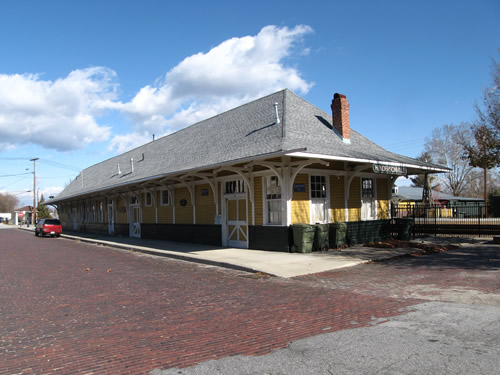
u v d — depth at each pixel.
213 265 13.12
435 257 13.19
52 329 6.32
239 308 7.37
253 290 8.98
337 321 6.31
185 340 5.62
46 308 7.75
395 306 7.15
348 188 16.89
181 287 9.58
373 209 18.30
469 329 5.70
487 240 17.61
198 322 6.52
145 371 4.57
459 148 57.69
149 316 6.98
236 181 17.25
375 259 12.73
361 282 9.47
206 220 19.09
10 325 6.59
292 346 5.23
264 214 15.57
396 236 18.89
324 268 11.33
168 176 18.64
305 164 13.94
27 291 9.51
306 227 14.17
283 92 19.39
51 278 11.39
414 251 14.32
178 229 21.39
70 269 13.25
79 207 42.12
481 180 69.75
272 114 17.89
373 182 18.45
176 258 15.41
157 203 23.73
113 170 35.00
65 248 22.23
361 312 6.82
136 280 10.75
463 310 6.74
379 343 5.20
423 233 20.83
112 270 12.80
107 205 32.81
